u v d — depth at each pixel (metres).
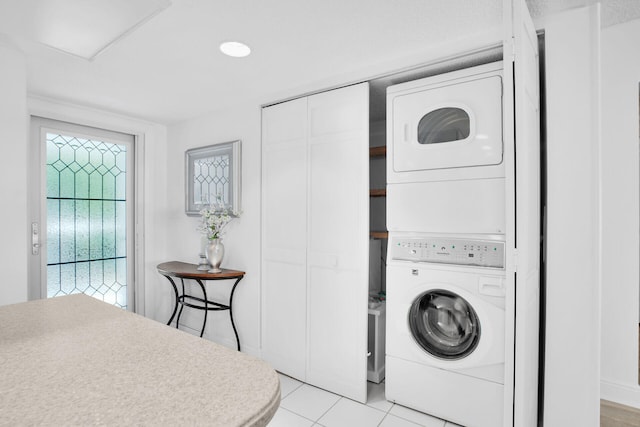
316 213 2.49
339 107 2.38
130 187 3.53
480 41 1.88
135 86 2.60
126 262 3.51
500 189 1.85
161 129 3.65
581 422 1.69
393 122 2.19
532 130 1.56
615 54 2.17
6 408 0.63
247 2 1.57
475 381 1.93
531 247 1.53
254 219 2.86
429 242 2.07
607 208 2.19
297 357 2.60
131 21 1.63
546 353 1.76
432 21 1.74
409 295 2.12
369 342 2.62
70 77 2.42
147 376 0.75
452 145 1.98
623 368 2.17
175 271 2.90
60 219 3.08
